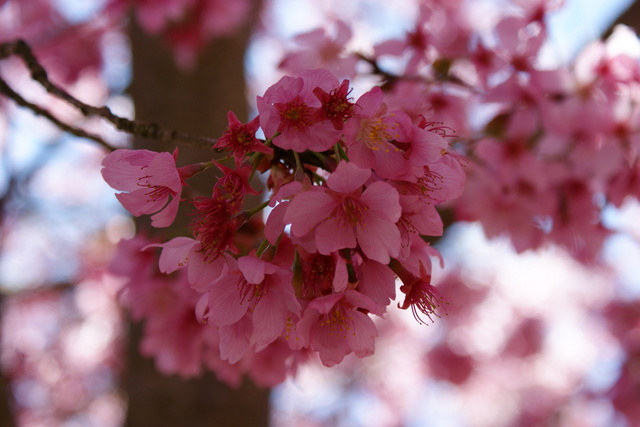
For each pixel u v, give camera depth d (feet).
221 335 1.50
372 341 1.47
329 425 8.33
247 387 2.94
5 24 5.21
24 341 7.10
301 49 2.16
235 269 1.49
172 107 3.29
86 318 6.96
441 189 1.49
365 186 1.47
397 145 1.46
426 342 7.15
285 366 1.98
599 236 2.52
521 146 2.29
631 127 2.18
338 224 1.45
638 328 5.47
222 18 3.45
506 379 7.72
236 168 1.48
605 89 2.14
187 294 2.05
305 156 1.50
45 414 7.20
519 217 2.52
